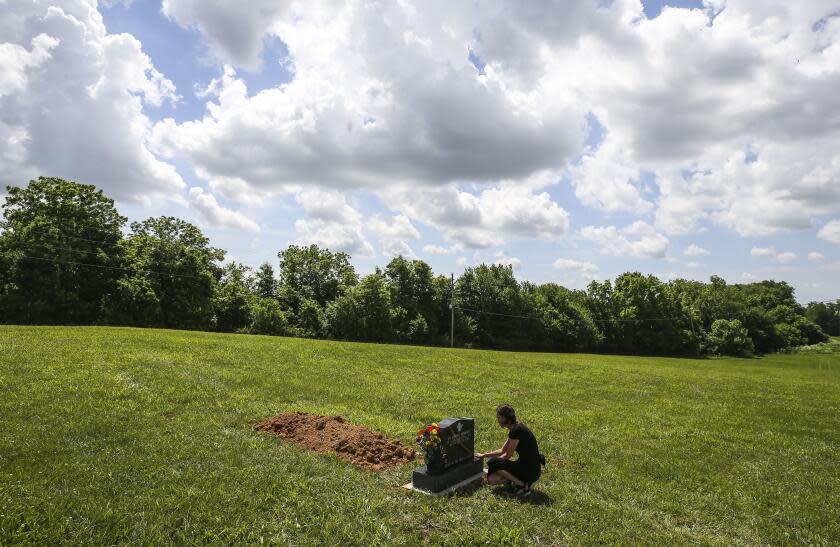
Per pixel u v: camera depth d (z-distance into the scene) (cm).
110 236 5862
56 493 716
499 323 9112
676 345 10175
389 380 2117
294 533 666
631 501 882
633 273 10888
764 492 979
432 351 3628
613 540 712
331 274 9350
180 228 7044
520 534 706
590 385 2502
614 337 10294
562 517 771
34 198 5425
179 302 6069
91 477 783
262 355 2405
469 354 3694
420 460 1027
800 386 3178
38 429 987
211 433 1070
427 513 753
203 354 2223
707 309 12538
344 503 765
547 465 1080
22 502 677
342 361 2558
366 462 980
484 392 2027
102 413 1139
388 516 738
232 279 8750
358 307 7331
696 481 1027
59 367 1605
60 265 5197
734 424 1695
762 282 15238
